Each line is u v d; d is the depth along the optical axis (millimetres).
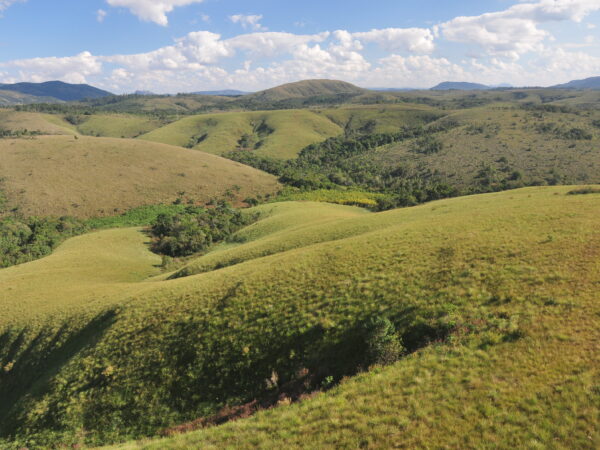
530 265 22688
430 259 27547
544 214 33750
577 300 17797
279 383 20203
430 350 17438
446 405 13352
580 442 10617
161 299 34344
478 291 21125
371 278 26641
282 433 14133
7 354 36719
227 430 15719
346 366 19188
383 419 13422
